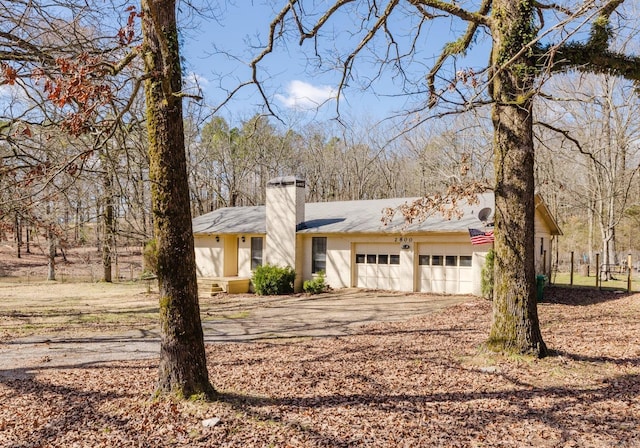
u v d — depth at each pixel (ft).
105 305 60.90
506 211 24.62
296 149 136.15
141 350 33.09
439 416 17.72
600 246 117.70
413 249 63.26
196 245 82.28
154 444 15.55
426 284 62.90
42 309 56.90
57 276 111.45
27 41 25.58
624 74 24.49
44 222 42.45
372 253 67.10
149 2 15.52
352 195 135.23
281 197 71.61
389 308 50.47
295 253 70.33
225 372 24.76
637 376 21.91
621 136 79.00
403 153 122.21
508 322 24.73
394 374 23.59
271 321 44.83
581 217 132.57
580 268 97.55
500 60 23.88
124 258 129.49
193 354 18.72
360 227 66.39
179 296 18.42
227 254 78.38
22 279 104.99
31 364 28.86
